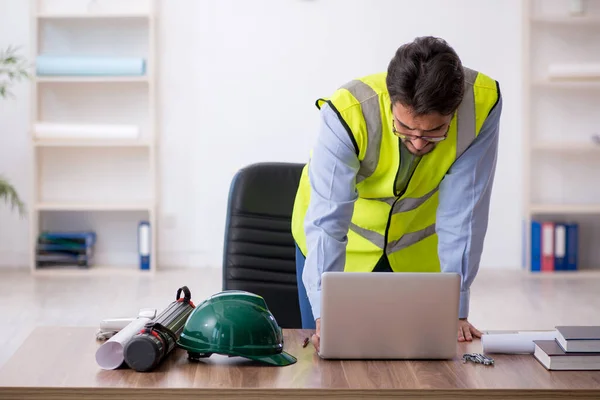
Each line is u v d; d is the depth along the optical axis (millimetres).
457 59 1984
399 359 2092
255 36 6523
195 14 6504
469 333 2322
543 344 2105
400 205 2520
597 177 6754
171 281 6078
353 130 2234
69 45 6516
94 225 6668
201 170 6637
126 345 1956
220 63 6543
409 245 2670
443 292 2072
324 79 6555
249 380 1909
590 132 6707
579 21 6438
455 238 2383
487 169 2350
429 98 1933
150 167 6547
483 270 6648
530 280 6270
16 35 6492
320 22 6516
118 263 6695
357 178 2422
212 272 6457
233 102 6578
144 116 6582
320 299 2150
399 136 2117
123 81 6359
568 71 6289
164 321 2125
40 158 6578
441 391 1874
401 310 2068
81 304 5312
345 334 2064
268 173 3049
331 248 2260
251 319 2023
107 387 1856
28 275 6285
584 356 2018
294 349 2168
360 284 2053
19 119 6551
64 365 2018
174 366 2008
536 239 6547
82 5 6551
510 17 6555
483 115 2264
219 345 2002
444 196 2398
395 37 6531
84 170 6633
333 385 1884
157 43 6527
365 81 2295
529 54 6469
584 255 6828
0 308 5195
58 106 6555
